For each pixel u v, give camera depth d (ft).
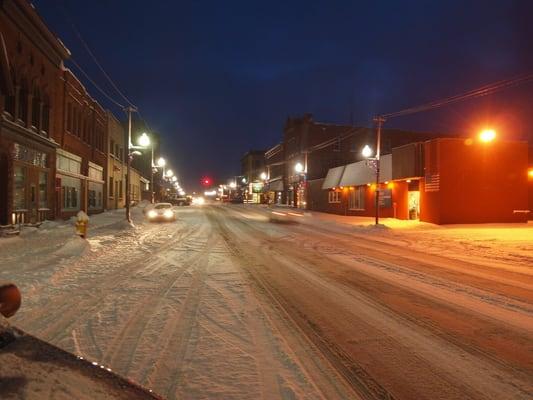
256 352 19.51
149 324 23.56
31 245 50.29
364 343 20.95
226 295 30.94
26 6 68.85
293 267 44.37
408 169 110.32
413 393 15.56
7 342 7.38
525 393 15.66
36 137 77.10
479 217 102.12
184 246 62.03
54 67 88.69
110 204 154.30
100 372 7.49
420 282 36.76
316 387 15.96
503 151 103.71
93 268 41.45
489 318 25.53
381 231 88.63
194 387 15.79
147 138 98.53
